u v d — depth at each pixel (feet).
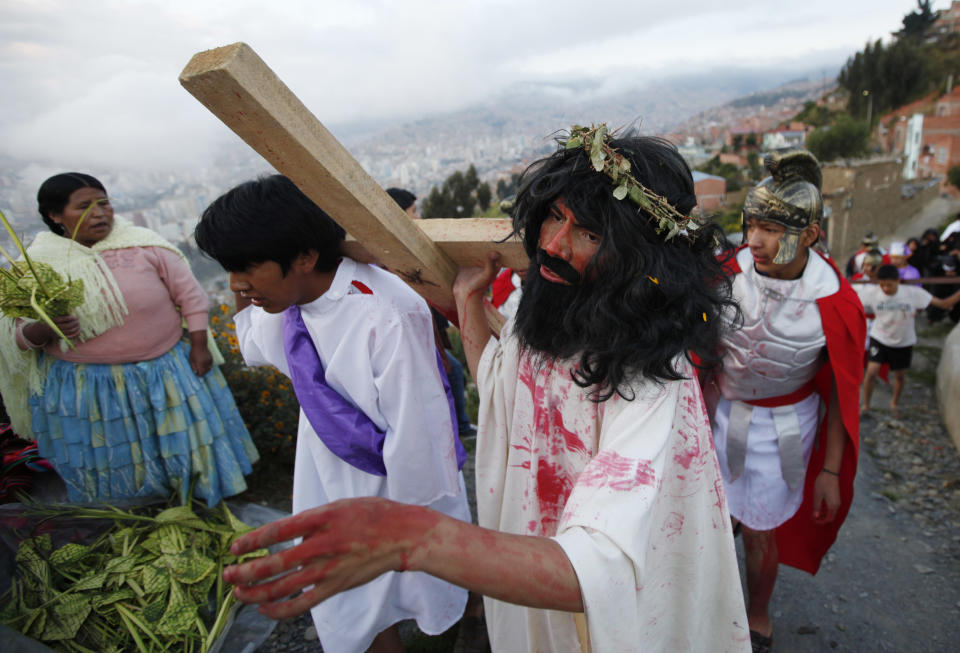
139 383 8.12
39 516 7.36
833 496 6.91
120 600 6.75
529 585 2.56
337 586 2.42
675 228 3.28
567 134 3.52
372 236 4.06
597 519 2.85
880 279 15.47
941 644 8.15
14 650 5.62
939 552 10.03
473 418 13.71
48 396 7.94
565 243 3.41
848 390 6.43
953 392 14.62
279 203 4.42
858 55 248.11
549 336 3.84
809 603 8.85
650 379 3.33
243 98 2.79
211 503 8.76
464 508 6.25
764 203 6.08
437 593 6.06
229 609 7.00
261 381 11.29
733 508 7.44
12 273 6.91
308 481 5.92
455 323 5.37
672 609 4.03
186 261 8.61
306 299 4.97
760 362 6.60
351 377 5.07
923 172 177.37
